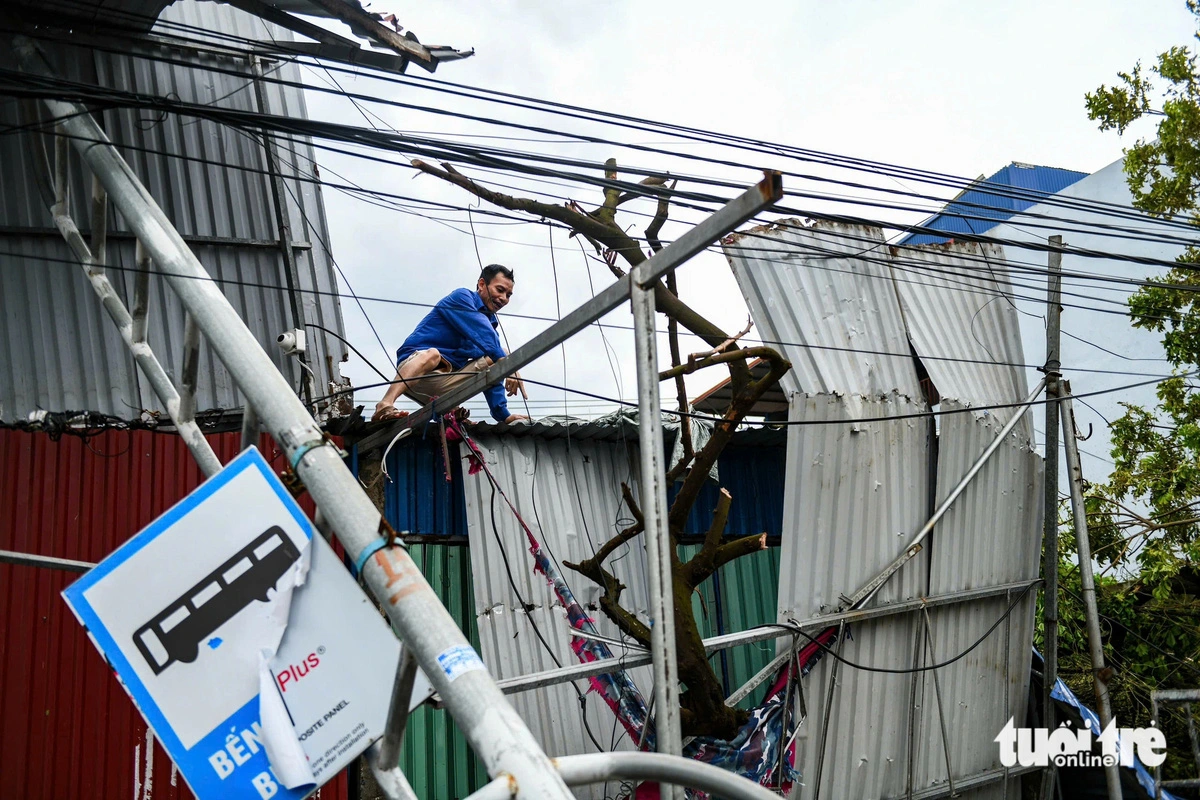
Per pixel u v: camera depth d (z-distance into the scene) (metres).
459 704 2.79
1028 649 8.75
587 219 6.98
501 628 7.23
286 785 3.26
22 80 4.46
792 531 7.21
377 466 7.23
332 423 6.98
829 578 7.32
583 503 8.12
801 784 7.05
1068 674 10.12
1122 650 10.30
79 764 6.12
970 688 8.24
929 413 7.61
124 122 7.11
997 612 8.52
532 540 7.35
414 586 3.04
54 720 6.09
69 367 6.70
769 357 6.43
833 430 7.39
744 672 9.01
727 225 3.86
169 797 6.35
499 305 7.87
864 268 8.13
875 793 7.53
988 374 8.75
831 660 7.23
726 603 9.09
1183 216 10.89
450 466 7.77
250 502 3.47
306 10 6.70
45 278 6.76
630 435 8.27
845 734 7.34
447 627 2.95
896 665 7.67
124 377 6.86
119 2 6.21
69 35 6.45
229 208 7.42
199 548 3.42
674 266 4.16
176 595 3.37
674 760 2.96
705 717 6.55
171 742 3.28
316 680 3.36
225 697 3.33
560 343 5.04
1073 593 9.75
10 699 5.98
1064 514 10.76
